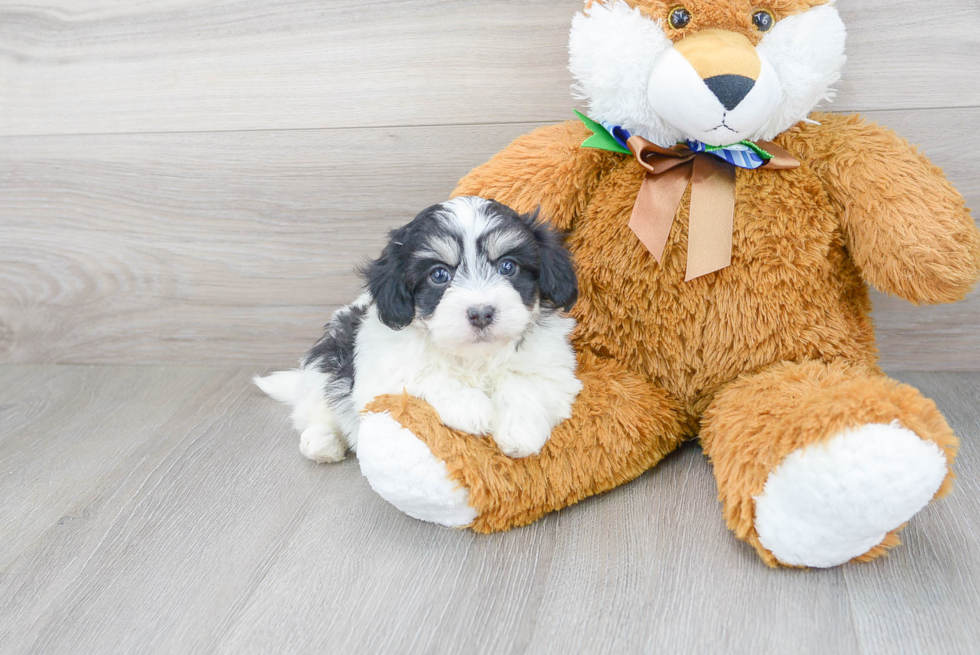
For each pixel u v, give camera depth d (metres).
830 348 1.53
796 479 1.21
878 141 1.49
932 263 1.38
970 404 1.81
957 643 1.12
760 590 1.25
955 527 1.37
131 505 1.61
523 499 1.43
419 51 1.91
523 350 1.51
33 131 2.11
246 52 1.97
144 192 2.13
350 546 1.43
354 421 1.61
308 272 2.15
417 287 1.43
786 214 1.47
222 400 2.09
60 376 2.28
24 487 1.69
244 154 2.05
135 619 1.27
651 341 1.60
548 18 1.85
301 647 1.19
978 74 1.74
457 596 1.28
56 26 2.02
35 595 1.35
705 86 1.33
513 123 1.94
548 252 1.47
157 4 1.96
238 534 1.49
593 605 1.24
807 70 1.40
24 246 2.23
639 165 1.55
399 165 2.01
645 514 1.48
